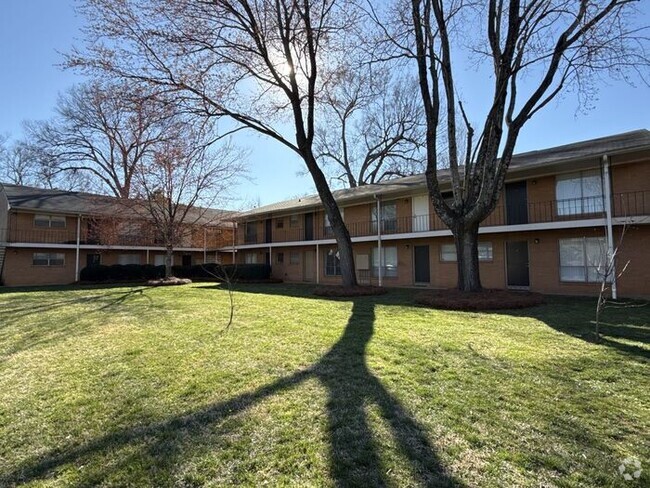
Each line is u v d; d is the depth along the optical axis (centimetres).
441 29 1066
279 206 2511
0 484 247
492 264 1530
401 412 335
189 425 324
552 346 550
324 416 331
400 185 1809
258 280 2278
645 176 1191
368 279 1970
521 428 303
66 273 2317
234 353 541
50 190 2536
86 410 359
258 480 244
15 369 489
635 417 321
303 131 1358
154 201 2078
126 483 246
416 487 232
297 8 1153
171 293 1502
